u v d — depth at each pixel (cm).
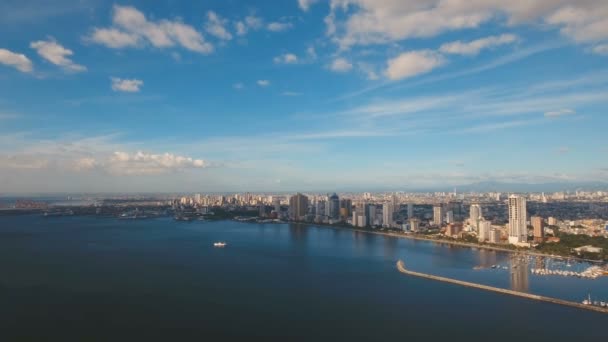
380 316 15112
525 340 13062
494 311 15700
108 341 12662
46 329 13550
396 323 14412
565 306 16350
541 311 15788
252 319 14700
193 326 13950
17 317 14638
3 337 12875
